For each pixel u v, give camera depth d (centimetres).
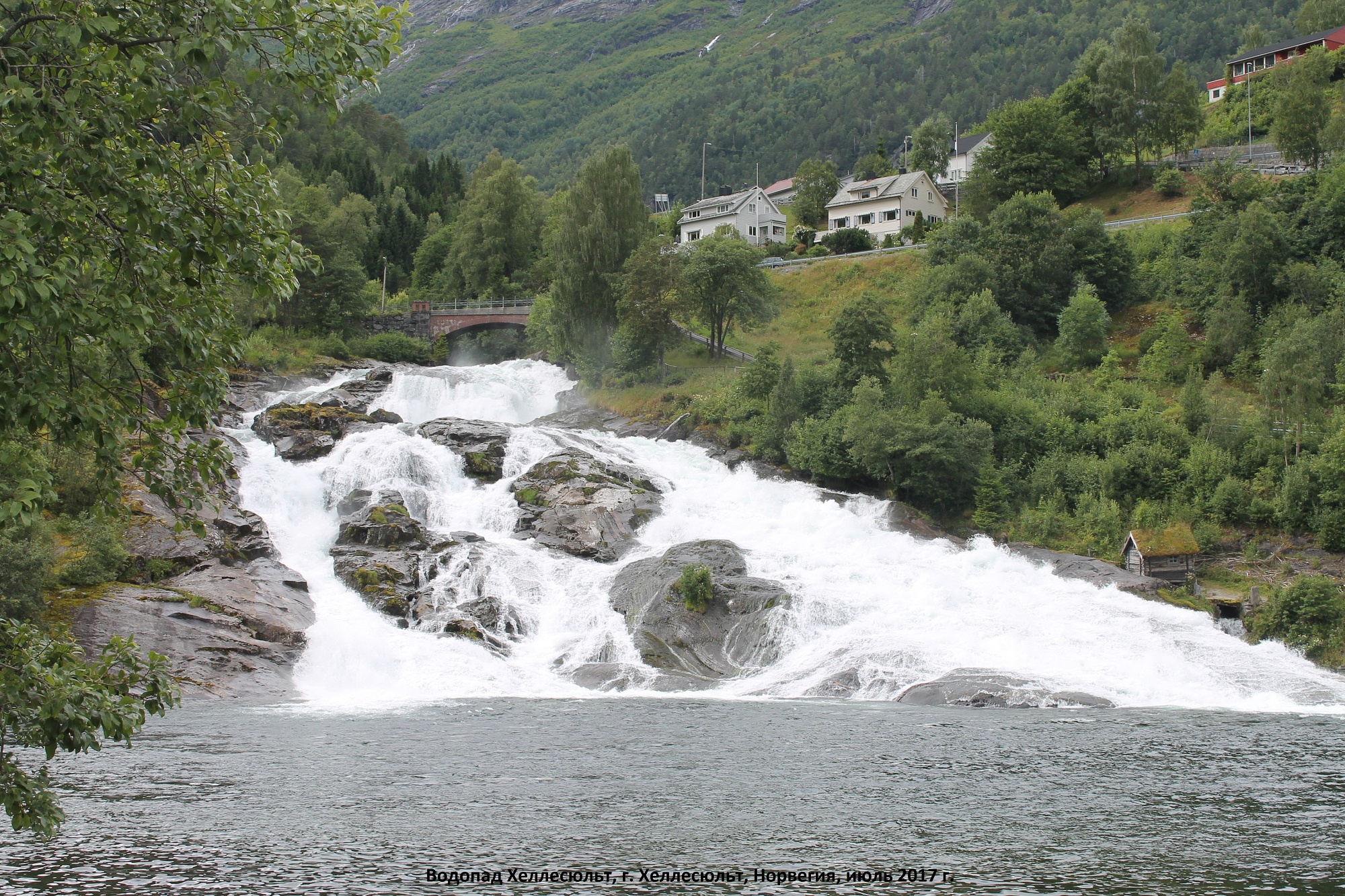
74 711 1331
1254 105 15675
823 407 7775
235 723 3959
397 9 1469
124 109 1290
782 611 5278
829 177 17762
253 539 5803
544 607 5662
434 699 4575
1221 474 6744
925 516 6981
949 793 2912
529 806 2766
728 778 3084
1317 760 3331
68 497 5541
